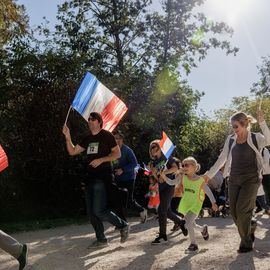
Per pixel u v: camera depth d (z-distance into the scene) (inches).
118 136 415.8
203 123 879.1
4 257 297.7
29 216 537.0
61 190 579.5
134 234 375.9
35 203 561.6
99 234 316.2
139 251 299.0
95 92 325.1
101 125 308.7
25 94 581.3
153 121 682.2
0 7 603.8
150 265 255.9
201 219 472.4
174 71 784.3
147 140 668.1
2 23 605.9
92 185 305.9
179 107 752.3
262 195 483.8
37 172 571.8
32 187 570.3
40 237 391.2
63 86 574.9
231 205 269.6
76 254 300.5
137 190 634.8
